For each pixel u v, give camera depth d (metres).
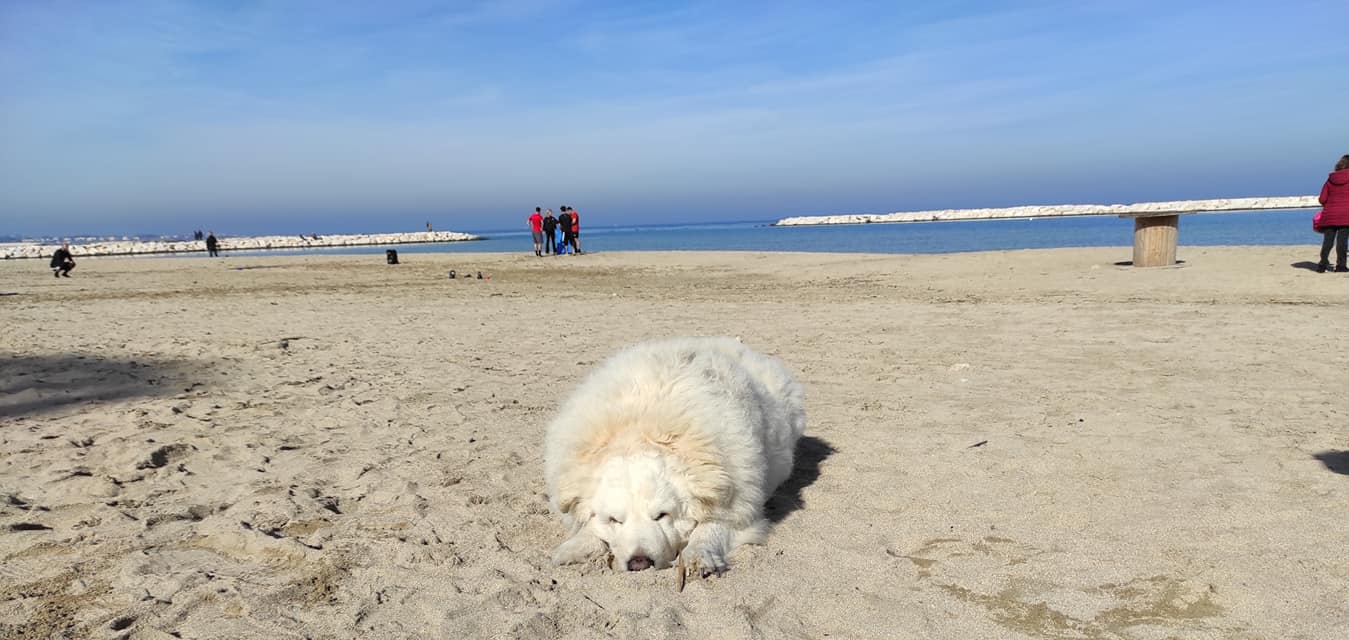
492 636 2.83
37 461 5.00
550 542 3.73
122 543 3.71
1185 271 15.23
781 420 4.32
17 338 10.55
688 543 3.44
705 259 26.39
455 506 4.21
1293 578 3.09
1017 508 3.98
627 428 3.64
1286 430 5.16
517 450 5.23
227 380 7.60
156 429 5.77
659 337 10.14
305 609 3.06
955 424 5.63
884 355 8.48
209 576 3.34
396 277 22.36
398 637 2.84
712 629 2.86
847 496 4.26
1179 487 4.16
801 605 3.03
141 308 14.53
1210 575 3.15
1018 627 2.82
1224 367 7.27
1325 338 8.45
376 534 3.82
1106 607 2.94
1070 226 74.25
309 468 4.87
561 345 9.65
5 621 2.96
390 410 6.36
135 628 2.91
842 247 40.12
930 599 3.05
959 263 20.14
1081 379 6.98
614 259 27.91
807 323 11.07
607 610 3.02
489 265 26.95
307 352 9.26
